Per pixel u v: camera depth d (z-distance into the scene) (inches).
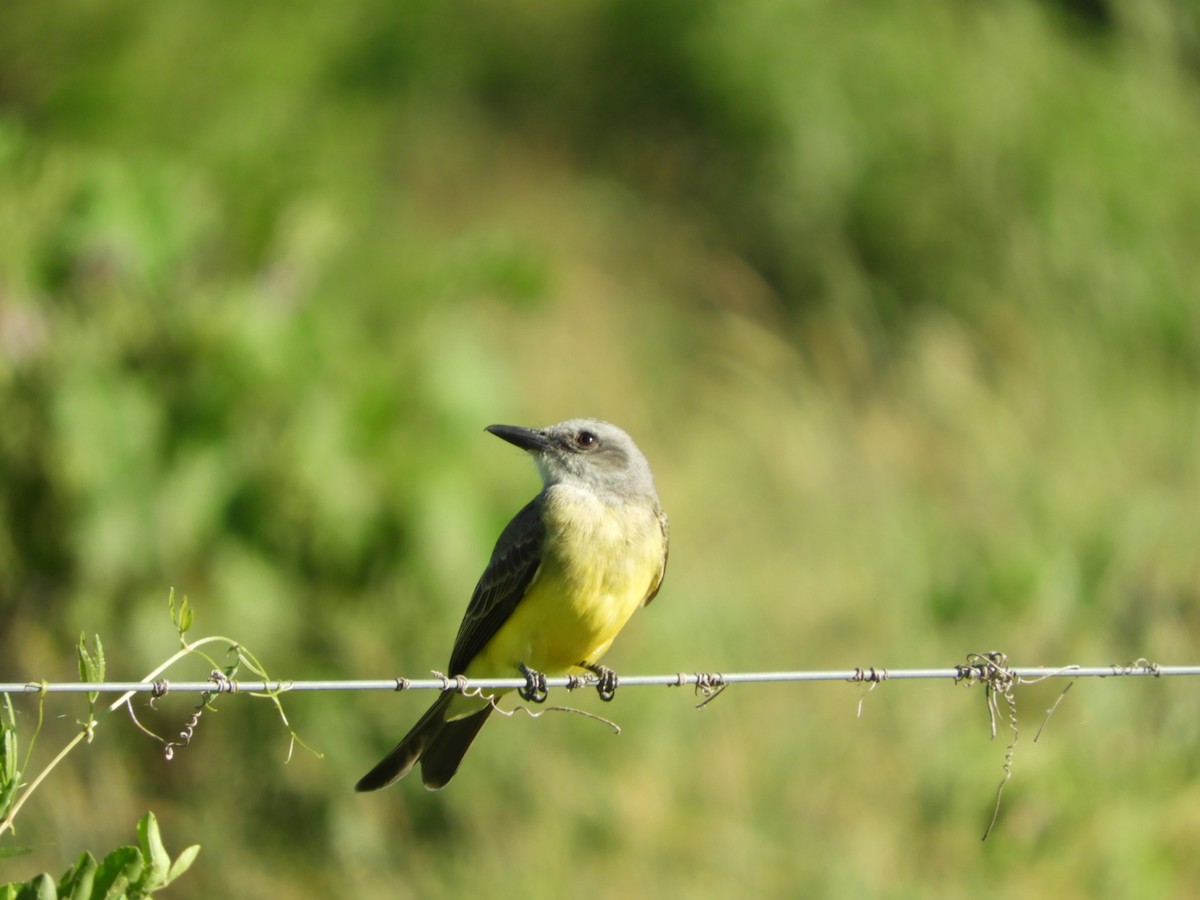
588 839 438.3
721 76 859.4
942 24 872.3
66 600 418.0
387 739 441.1
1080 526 542.6
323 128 658.8
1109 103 838.5
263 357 434.6
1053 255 748.6
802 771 455.8
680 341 764.0
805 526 609.0
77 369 420.8
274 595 427.8
